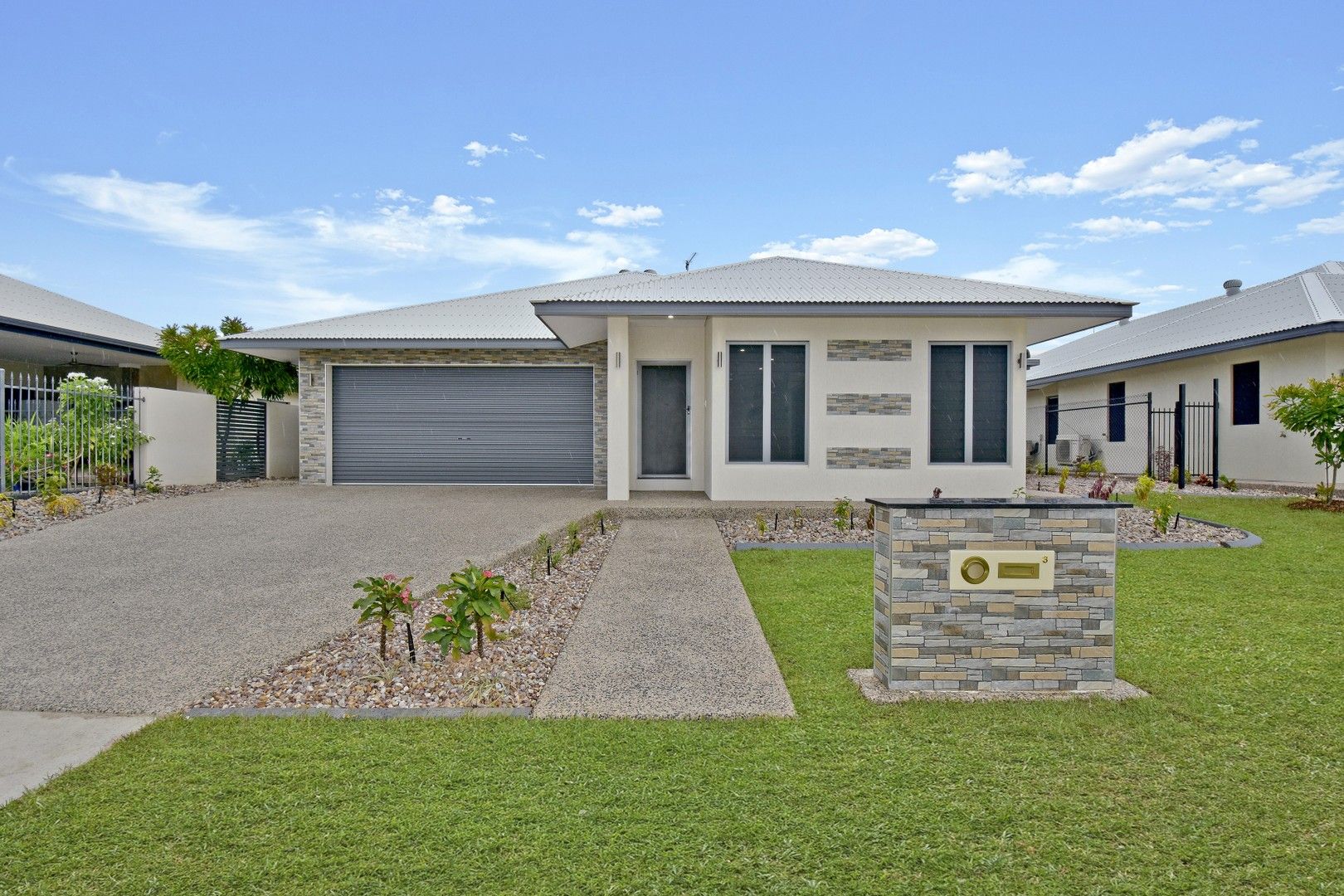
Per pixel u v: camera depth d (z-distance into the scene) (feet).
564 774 9.55
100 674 13.23
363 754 10.12
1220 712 11.53
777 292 33.96
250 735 10.75
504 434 45.57
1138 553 24.52
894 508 12.40
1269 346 45.42
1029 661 12.46
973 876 7.39
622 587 19.79
